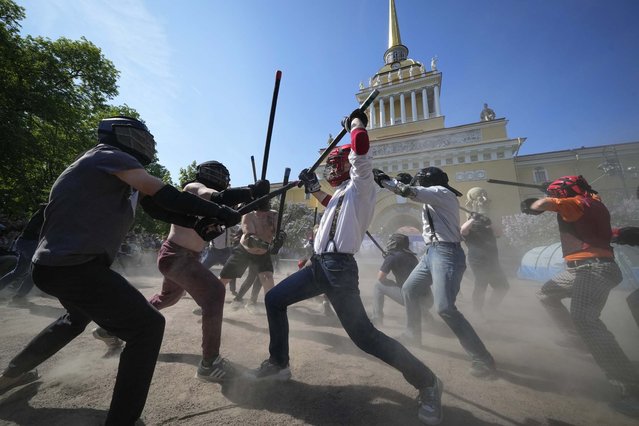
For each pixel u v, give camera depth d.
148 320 1.47
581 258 2.13
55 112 12.95
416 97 27.23
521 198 20.72
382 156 22.33
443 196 2.46
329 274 1.78
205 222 1.63
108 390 1.89
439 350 2.71
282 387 1.98
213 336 2.04
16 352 2.42
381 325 3.60
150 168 24.77
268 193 2.31
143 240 18.34
